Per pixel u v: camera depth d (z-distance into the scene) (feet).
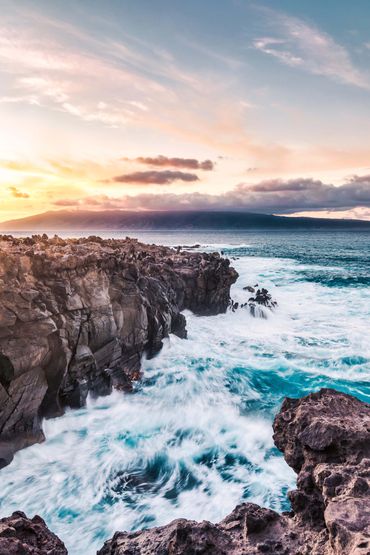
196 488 37.63
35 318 46.55
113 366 60.39
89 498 36.27
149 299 74.49
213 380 62.64
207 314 100.83
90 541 31.27
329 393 24.79
